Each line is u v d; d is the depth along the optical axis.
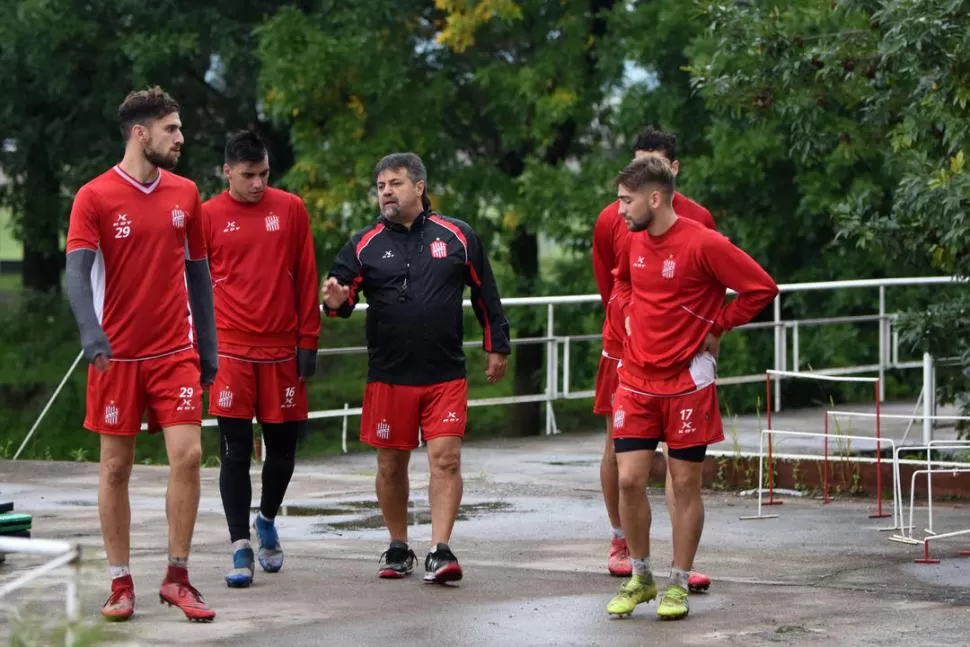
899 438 17.31
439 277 10.08
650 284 8.95
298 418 10.30
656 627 8.58
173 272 8.81
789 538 11.62
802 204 26.34
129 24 31.09
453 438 9.96
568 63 28.36
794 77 16.84
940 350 15.49
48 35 29.98
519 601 9.30
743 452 14.92
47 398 36.53
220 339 10.11
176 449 8.76
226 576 9.99
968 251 14.50
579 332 31.31
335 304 10.08
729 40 17.23
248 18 31.41
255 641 8.23
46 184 34.91
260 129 33.41
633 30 27.89
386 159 10.12
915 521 12.44
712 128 26.39
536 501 13.62
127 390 8.74
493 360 10.39
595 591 9.64
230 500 9.98
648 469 8.96
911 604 9.16
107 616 8.72
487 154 31.81
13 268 65.56
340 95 29.64
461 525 12.32
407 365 10.02
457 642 8.21
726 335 28.77
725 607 9.11
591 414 33.16
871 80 16.75
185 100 32.81
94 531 12.00
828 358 27.45
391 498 10.12
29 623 5.99
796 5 20.95
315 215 28.78
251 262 10.14
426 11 30.47
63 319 39.28
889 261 16.20
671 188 8.89
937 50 13.95
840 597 9.39
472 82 30.02
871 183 25.66
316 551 11.20
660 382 8.91
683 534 8.87
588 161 29.25
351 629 8.52
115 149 32.19
